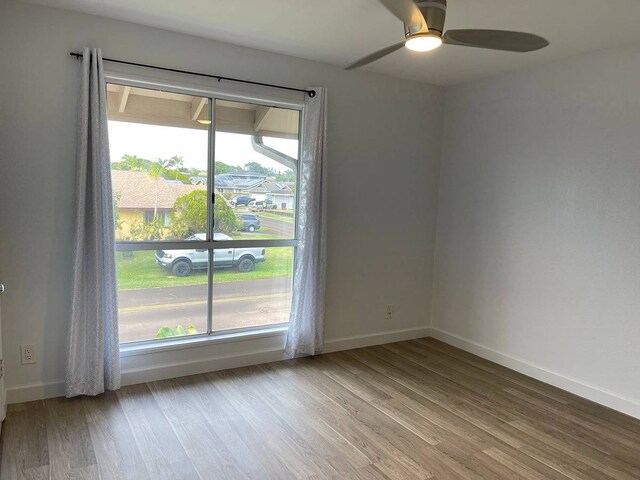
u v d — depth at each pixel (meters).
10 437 2.45
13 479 2.12
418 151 4.26
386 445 2.54
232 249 3.54
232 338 3.53
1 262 2.71
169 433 2.56
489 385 3.42
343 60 3.58
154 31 2.99
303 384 3.31
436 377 3.54
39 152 2.75
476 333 4.07
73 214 2.86
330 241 3.88
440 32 2.12
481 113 3.97
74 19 2.77
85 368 2.92
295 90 3.55
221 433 2.59
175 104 3.21
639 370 2.96
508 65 3.53
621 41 2.89
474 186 4.05
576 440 2.66
